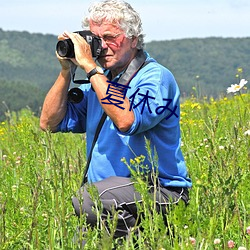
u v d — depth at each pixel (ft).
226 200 29.89
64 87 36.70
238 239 30.22
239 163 34.09
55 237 31.63
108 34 33.35
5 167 46.98
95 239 28.58
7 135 67.56
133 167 33.35
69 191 34.94
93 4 33.91
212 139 35.86
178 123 34.50
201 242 26.68
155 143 33.55
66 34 34.04
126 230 32.65
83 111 37.29
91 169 34.47
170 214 27.50
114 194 32.55
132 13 33.58
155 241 27.71
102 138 34.06
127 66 33.99
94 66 33.17
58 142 54.90
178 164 34.19
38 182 30.96
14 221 33.63
